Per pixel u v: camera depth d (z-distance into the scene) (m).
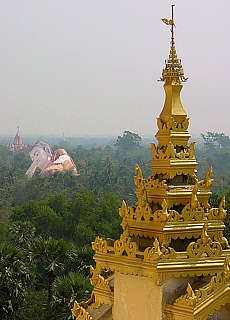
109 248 16.34
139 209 16.17
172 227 15.58
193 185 16.50
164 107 16.80
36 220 80.12
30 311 49.47
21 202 134.25
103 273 18.38
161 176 16.58
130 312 15.88
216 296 15.08
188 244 16.02
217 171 182.88
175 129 16.52
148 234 15.95
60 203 85.19
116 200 86.94
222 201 16.38
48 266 46.59
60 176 157.62
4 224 72.69
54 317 41.50
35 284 58.56
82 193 88.25
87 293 40.44
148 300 15.47
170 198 16.05
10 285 45.03
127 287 15.95
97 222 82.19
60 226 80.00
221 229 16.39
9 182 165.88
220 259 15.59
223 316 15.66
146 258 15.20
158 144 16.81
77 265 48.62
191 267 15.20
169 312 15.15
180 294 15.48
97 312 17.80
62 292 41.44
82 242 76.75
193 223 15.81
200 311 14.77
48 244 47.62
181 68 16.86
